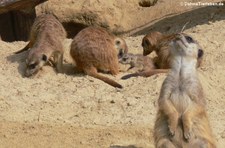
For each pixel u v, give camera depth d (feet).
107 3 67.82
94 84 41.83
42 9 66.54
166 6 65.92
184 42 29.96
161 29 60.90
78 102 38.88
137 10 68.39
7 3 52.95
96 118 36.45
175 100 29.60
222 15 58.08
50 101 39.04
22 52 48.44
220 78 42.57
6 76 43.39
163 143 28.99
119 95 39.75
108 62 45.01
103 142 32.68
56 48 45.27
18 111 37.55
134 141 32.96
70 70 46.47
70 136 33.58
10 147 32.37
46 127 34.88
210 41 48.55
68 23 66.74
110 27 65.98
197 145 28.78
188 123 28.73
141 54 48.91
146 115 36.68
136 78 42.70
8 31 68.85
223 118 36.65
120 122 35.73
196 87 29.63
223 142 32.83
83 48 44.60
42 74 43.96
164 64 45.50
